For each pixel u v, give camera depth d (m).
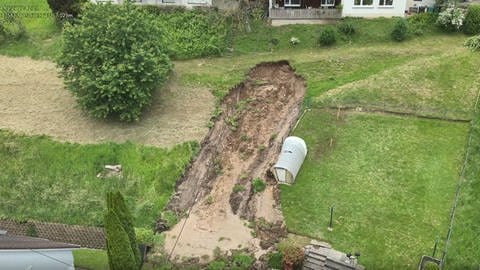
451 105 34.50
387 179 29.55
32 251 20.89
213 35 41.31
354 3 43.16
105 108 32.88
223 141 33.12
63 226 27.80
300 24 43.19
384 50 40.28
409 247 25.75
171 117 34.72
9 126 33.91
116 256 22.08
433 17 42.53
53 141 32.75
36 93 37.16
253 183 29.84
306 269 24.91
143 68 32.62
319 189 29.14
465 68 37.69
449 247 25.58
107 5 34.84
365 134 32.72
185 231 27.44
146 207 28.31
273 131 33.78
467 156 30.58
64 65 33.66
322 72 38.25
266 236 26.91
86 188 29.84
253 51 40.78
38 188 29.97
